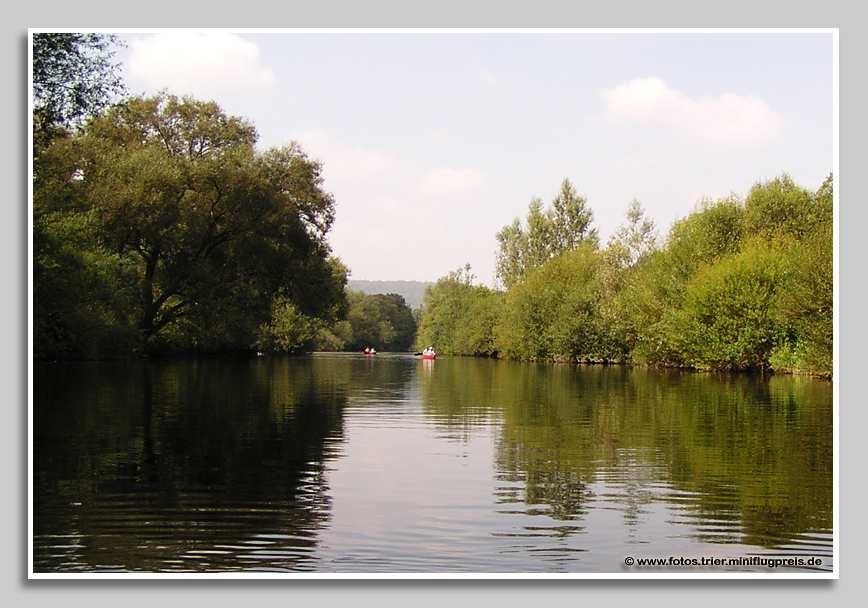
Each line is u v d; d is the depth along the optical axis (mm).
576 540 6988
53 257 31984
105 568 6199
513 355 66750
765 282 35938
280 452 11367
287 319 65125
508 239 83000
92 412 15945
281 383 26656
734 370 37688
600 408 18219
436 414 16828
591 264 59344
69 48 25656
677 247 44625
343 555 6531
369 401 20062
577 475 9750
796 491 8859
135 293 42625
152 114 45062
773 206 43062
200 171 41219
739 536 7141
